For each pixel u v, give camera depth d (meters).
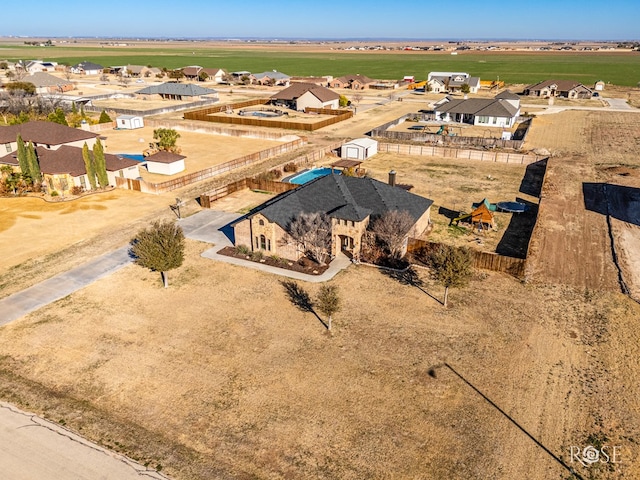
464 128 88.00
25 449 19.09
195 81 164.50
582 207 46.66
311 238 33.69
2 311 28.62
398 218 34.72
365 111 106.31
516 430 20.17
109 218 43.28
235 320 27.97
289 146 69.38
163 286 31.67
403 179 55.59
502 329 27.11
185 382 22.95
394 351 25.23
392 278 32.81
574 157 65.25
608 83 151.88
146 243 30.41
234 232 38.44
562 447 19.34
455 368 23.94
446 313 28.66
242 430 20.12
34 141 61.19
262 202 47.69
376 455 18.92
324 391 22.36
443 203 47.62
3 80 142.38
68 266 34.22
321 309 28.64
